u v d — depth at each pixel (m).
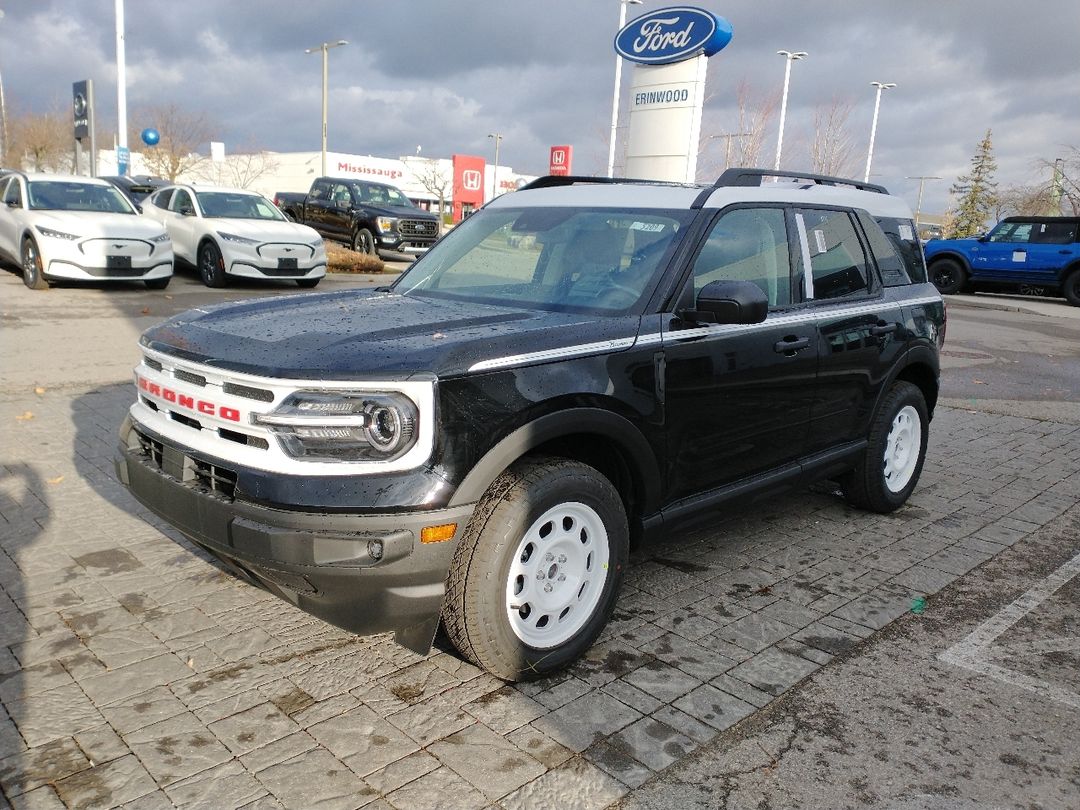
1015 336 14.23
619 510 3.37
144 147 52.97
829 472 4.70
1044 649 3.66
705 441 3.76
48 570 4.00
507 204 4.63
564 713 3.04
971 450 6.94
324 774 2.66
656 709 3.09
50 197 13.41
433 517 2.79
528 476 3.07
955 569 4.49
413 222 20.20
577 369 3.18
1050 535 5.04
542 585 3.20
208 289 14.22
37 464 5.39
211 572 4.05
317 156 69.88
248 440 2.94
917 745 2.95
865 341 4.64
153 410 3.45
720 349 3.73
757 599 4.05
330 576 2.77
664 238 3.80
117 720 2.90
